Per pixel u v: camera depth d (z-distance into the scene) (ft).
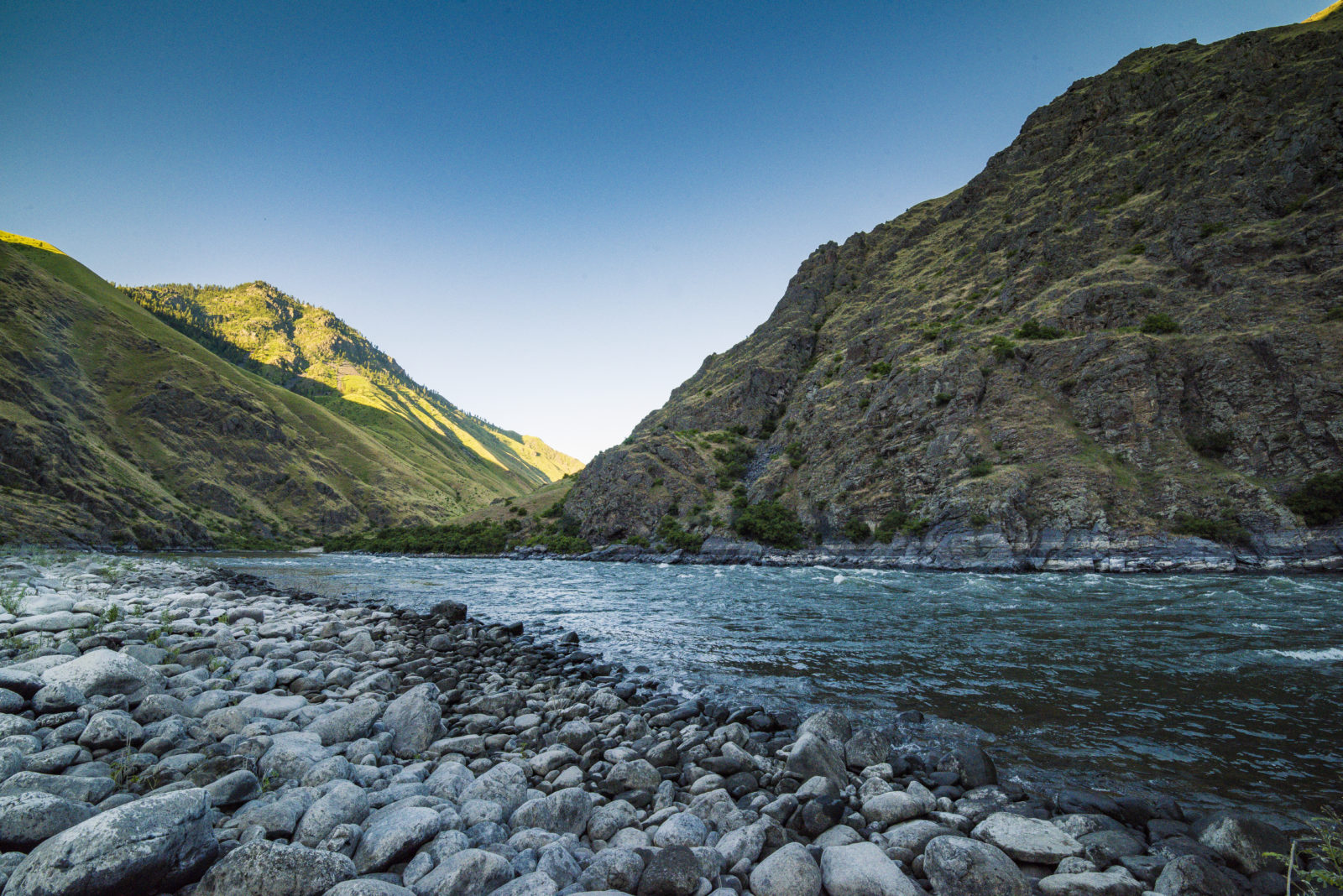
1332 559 132.67
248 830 17.07
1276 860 19.26
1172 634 60.34
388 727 28.76
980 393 213.66
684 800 24.45
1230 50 312.09
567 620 79.05
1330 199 192.44
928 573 158.92
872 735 29.78
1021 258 296.10
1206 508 153.28
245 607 57.67
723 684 45.24
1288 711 36.19
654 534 284.41
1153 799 24.85
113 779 19.16
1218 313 187.93
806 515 242.99
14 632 36.52
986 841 20.16
